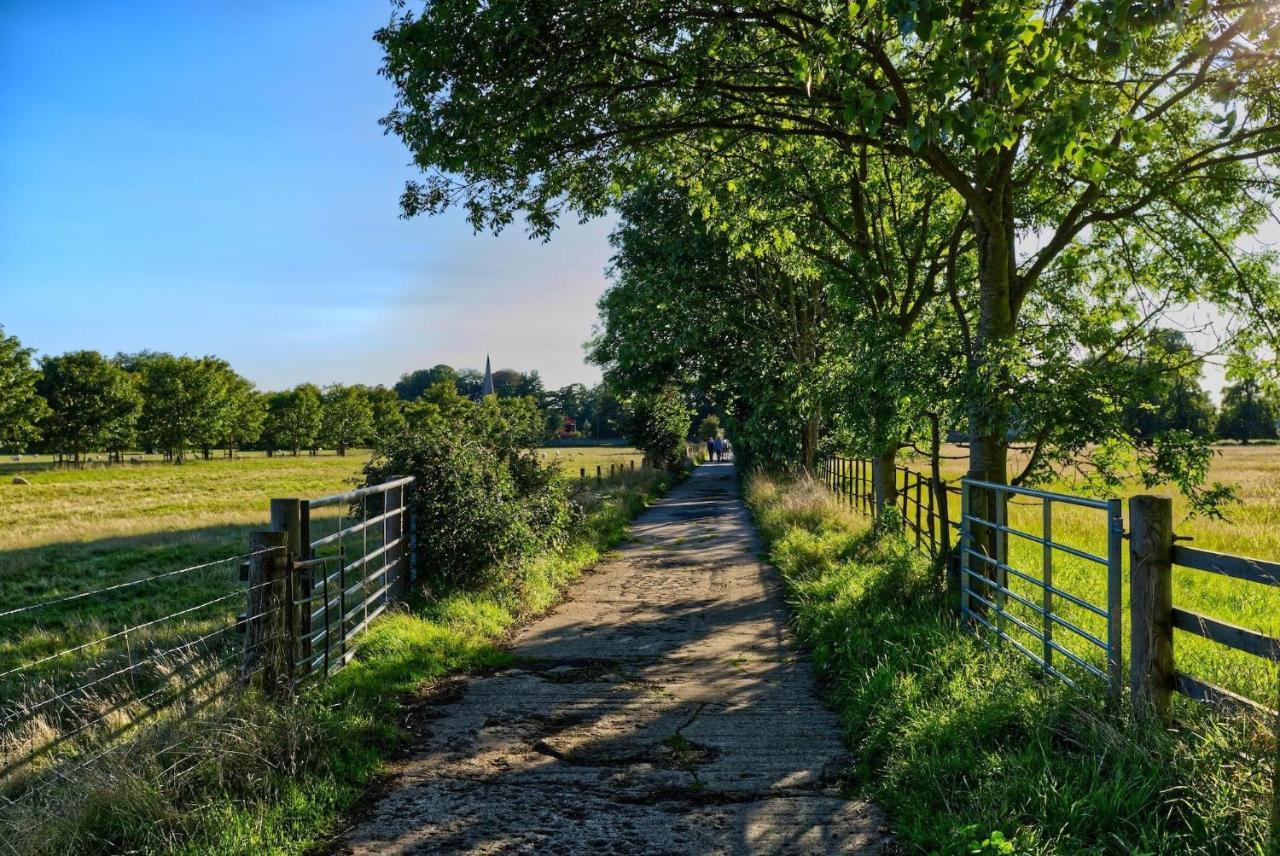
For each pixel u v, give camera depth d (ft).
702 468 210.18
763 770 17.48
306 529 22.84
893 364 31.17
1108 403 27.58
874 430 35.19
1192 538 15.52
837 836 14.28
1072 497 19.34
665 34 28.99
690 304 84.74
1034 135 22.97
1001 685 18.83
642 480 116.88
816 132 30.40
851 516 53.98
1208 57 24.88
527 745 19.17
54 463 256.11
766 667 25.89
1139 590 15.94
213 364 291.99
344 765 17.22
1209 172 32.83
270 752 16.61
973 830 12.75
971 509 28.43
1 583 46.78
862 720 19.43
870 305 42.01
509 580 36.47
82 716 21.13
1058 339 29.45
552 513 44.52
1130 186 33.53
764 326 85.61
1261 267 35.12
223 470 217.15
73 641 31.83
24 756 17.16
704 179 40.83
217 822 14.08
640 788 16.60
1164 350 32.73
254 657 19.69
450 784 16.89
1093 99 23.61
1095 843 12.34
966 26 20.36
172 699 18.84
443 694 23.27
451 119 28.27
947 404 28.76
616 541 59.67
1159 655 15.70
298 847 13.87
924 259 44.55
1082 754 15.16
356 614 28.07
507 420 46.03
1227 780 12.60
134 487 152.56
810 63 25.34
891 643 23.35
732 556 51.21
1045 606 20.88
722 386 94.58
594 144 31.86
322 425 354.13
